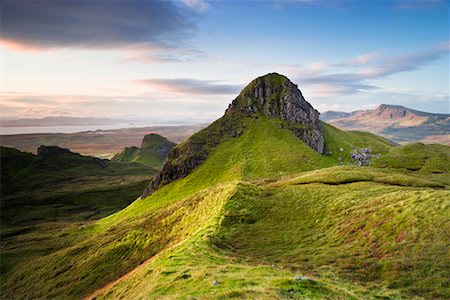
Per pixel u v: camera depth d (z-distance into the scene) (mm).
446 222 39531
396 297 30266
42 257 127688
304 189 80250
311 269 38844
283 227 59375
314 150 193625
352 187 75000
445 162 186500
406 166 190250
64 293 79812
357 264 38469
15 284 109688
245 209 68625
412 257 36312
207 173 179250
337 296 26719
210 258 41875
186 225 79375
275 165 163750
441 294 29641
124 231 103250
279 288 26500
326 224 55312
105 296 47094
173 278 33594
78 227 190875
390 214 47500
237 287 27438
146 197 187375
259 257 45688
